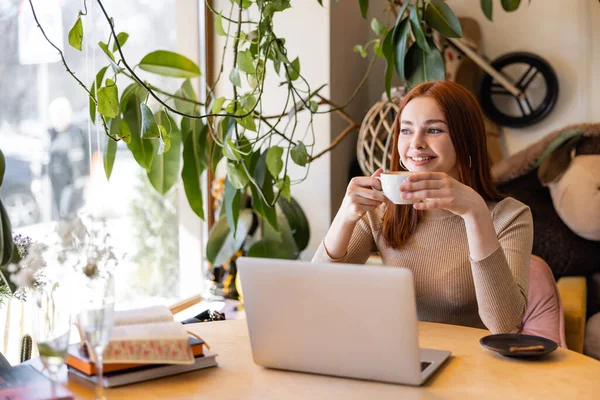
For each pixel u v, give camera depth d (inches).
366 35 133.9
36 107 82.4
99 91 73.6
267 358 53.7
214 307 105.0
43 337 44.6
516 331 91.8
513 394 48.2
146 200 104.0
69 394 47.0
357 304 48.9
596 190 109.7
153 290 106.1
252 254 106.5
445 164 70.8
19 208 80.0
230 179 85.2
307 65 116.8
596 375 51.9
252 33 84.4
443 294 71.6
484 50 125.4
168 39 108.7
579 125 114.1
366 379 51.4
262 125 118.3
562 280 111.3
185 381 51.6
